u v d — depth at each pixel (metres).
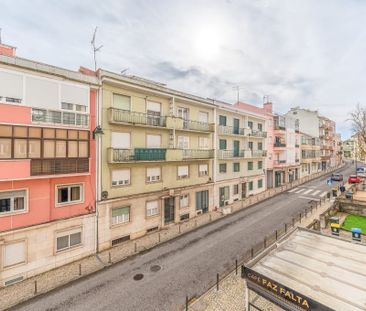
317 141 54.44
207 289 11.10
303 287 7.41
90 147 14.73
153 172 18.98
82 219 14.34
